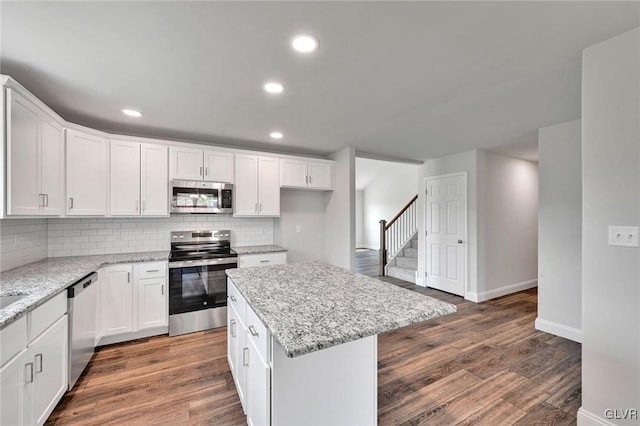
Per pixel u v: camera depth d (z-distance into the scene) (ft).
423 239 16.81
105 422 5.86
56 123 7.82
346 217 13.58
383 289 5.77
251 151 12.37
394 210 30.58
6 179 5.82
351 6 4.42
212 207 11.49
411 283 17.47
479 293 13.97
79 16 4.58
